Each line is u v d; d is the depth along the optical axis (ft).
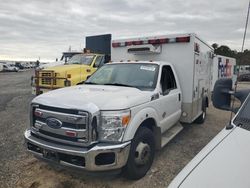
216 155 5.48
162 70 16.76
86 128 10.99
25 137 12.79
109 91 13.51
